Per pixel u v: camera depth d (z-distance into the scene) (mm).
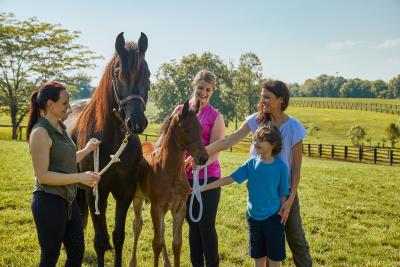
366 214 8844
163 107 57875
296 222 4160
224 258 5887
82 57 34500
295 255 4270
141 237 6645
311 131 58031
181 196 4738
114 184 4945
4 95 32188
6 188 9578
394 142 39750
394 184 12984
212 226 4695
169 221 7664
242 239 6688
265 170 3984
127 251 6012
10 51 31781
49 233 3461
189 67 56125
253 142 4059
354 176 14656
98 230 4852
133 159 4961
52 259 3482
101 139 4871
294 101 101688
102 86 4965
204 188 4371
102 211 4910
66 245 3682
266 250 4062
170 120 4750
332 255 6090
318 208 9125
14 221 7098
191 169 5016
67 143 3600
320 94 165625
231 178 4211
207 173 4766
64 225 3531
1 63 32125
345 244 6652
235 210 8594
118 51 4652
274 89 4012
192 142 4438
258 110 4219
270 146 3936
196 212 4852
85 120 5145
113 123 4867
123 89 4629
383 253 6297
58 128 3584
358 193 11266
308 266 4266
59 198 3520
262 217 4008
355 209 9164
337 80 168375
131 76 4562
